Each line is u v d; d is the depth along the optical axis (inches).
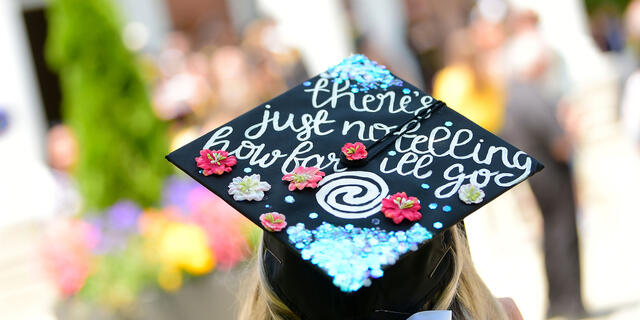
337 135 72.4
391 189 66.8
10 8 278.4
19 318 221.8
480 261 238.4
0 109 275.0
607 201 271.9
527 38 202.2
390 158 69.7
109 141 183.6
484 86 247.1
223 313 157.6
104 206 183.8
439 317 66.9
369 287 67.7
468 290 74.1
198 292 155.3
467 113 248.7
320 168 69.3
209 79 281.3
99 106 183.3
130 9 309.3
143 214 163.2
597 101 343.3
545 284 204.4
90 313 153.4
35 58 286.0
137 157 185.3
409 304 69.1
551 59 269.6
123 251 154.3
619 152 313.1
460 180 67.2
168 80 279.6
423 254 67.9
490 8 316.2
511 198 268.4
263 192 67.6
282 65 292.4
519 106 198.5
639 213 258.8
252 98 278.7
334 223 64.6
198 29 323.9
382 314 68.8
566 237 198.2
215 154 70.6
